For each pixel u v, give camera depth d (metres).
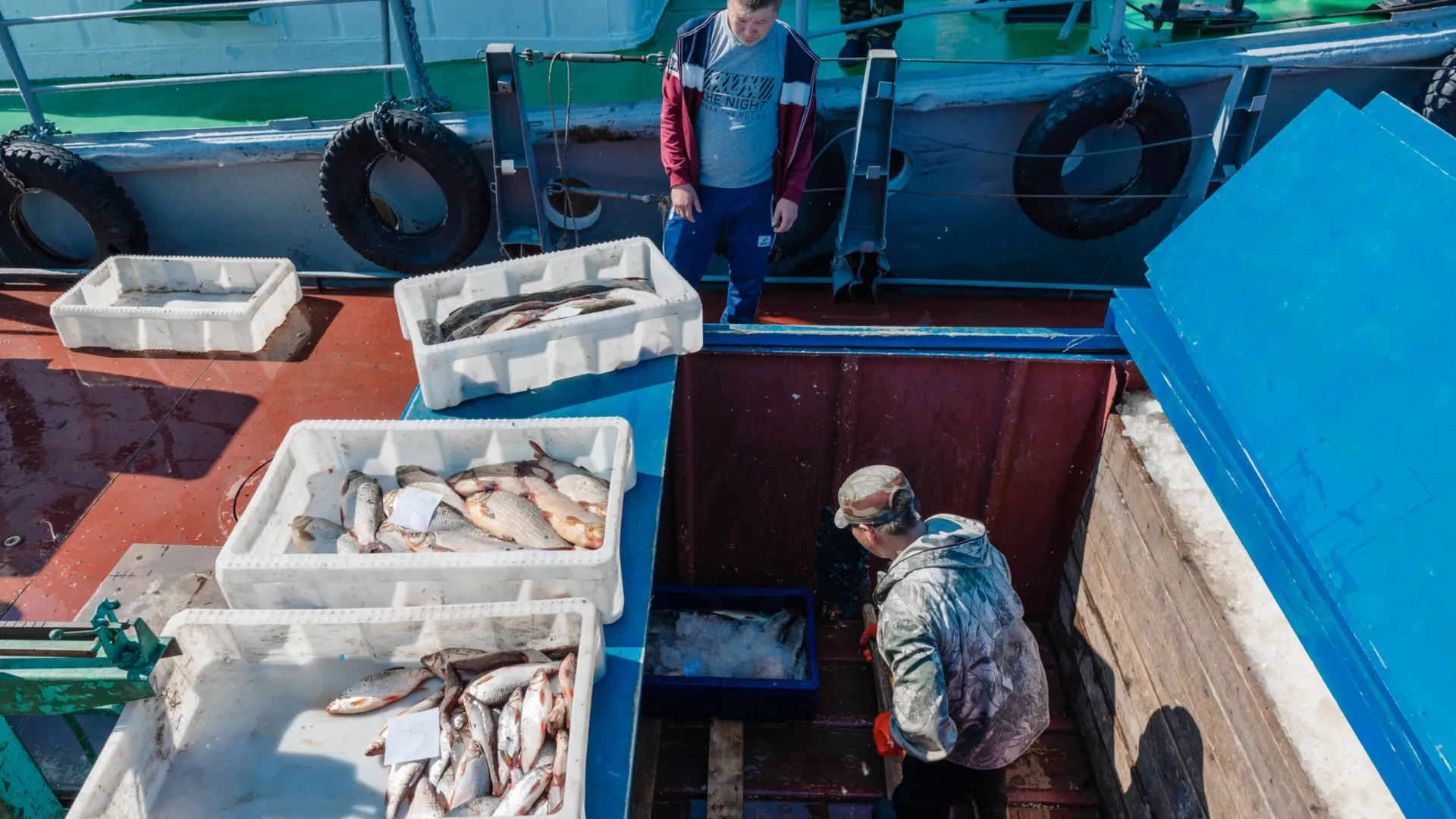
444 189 4.37
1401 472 2.00
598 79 4.93
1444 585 1.81
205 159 4.54
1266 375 2.44
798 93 3.31
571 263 3.29
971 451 3.56
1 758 1.84
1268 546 2.26
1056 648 3.82
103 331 3.70
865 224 4.41
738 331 3.33
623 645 2.09
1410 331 2.15
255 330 3.74
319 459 2.53
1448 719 1.69
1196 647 2.53
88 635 1.74
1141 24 5.22
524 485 2.40
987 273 5.04
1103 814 3.24
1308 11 5.11
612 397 2.82
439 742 1.90
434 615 1.98
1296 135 2.84
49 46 5.27
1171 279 2.96
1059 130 4.19
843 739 3.40
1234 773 2.32
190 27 5.20
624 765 1.83
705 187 3.54
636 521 2.39
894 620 2.13
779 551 3.94
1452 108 4.29
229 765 1.92
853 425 3.50
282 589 2.09
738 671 3.42
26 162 4.34
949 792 2.56
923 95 4.29
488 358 2.73
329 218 4.56
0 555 2.80
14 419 3.35
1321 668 2.03
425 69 5.00
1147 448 3.06
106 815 1.73
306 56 5.26
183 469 3.14
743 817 3.17
